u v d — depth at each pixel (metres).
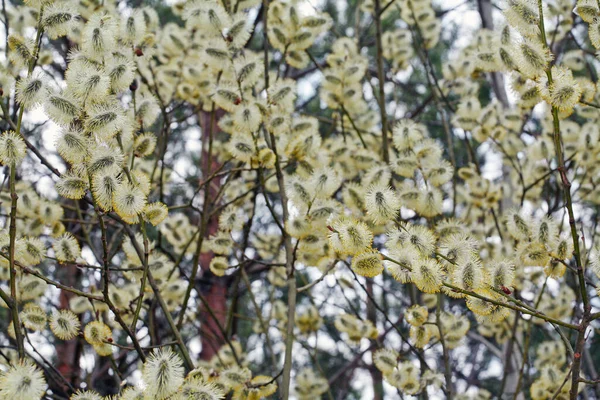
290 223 3.48
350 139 5.17
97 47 2.95
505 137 5.24
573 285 5.35
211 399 2.50
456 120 4.95
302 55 4.73
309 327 5.07
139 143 3.27
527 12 2.73
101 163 2.69
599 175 4.95
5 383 2.18
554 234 3.02
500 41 3.45
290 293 3.72
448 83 5.65
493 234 5.39
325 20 4.66
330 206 3.46
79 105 2.69
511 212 3.20
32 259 3.26
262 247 5.58
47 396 3.63
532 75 2.71
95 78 2.69
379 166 3.89
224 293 6.75
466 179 4.96
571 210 2.58
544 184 5.18
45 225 4.19
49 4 3.01
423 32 5.59
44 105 2.65
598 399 4.94
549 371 3.92
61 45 5.88
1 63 3.50
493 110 4.89
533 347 6.95
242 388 3.53
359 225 2.61
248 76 3.98
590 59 6.51
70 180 2.73
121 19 3.71
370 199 2.74
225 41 4.10
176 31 5.07
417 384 3.83
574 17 5.14
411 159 3.86
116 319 2.81
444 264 2.73
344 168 4.91
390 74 6.09
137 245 3.33
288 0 4.66
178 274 4.95
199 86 4.62
